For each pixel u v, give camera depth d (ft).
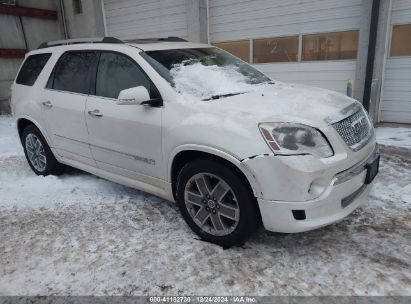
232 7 27.04
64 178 15.52
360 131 9.59
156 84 10.34
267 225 8.61
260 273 8.56
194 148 9.20
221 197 9.25
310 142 8.27
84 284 8.50
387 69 22.27
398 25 21.21
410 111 22.22
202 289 8.12
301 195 8.07
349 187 8.74
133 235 10.53
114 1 34.12
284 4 24.56
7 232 11.10
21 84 15.78
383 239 9.71
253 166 8.21
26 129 15.70
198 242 9.96
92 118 11.99
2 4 33.17
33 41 36.60
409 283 7.99
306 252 9.31
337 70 23.63
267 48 26.27
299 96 10.22
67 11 37.52
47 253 9.84
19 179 15.66
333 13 22.82
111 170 12.35
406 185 12.94
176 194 10.50
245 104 9.35
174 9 30.12
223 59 13.12
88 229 11.01
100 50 12.32
